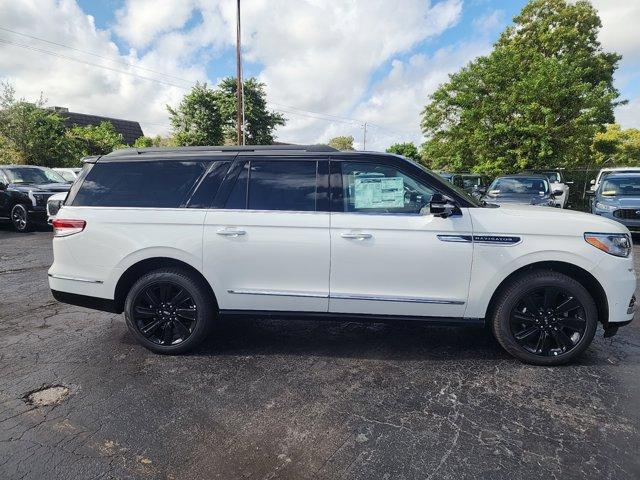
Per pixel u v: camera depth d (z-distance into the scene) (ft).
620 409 9.08
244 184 11.45
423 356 11.75
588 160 73.05
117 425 8.50
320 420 8.70
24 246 28.99
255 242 11.11
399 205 11.09
